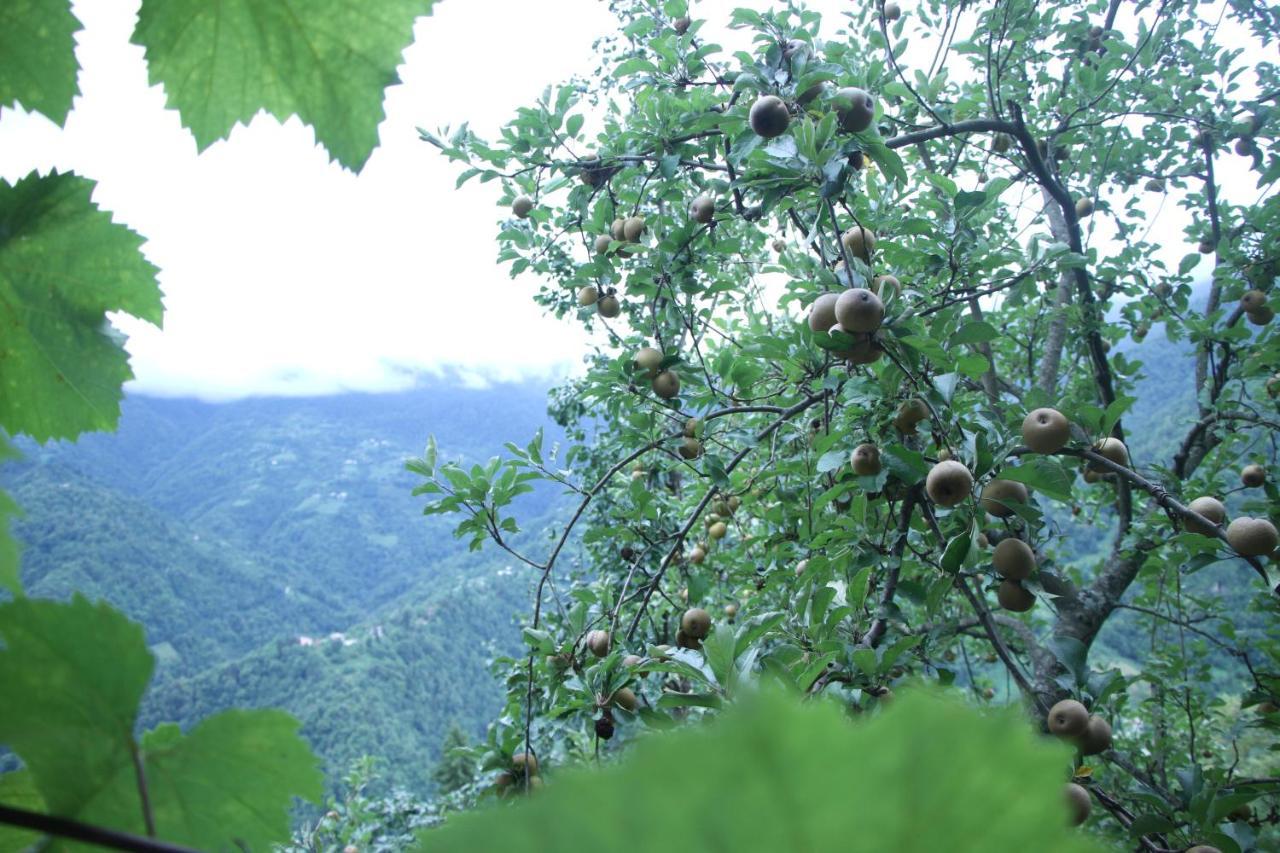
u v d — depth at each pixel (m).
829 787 0.16
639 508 4.48
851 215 3.29
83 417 0.82
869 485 3.06
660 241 4.44
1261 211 5.44
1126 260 5.86
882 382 3.00
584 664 3.62
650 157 4.27
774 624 2.59
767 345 3.92
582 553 7.61
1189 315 5.62
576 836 0.16
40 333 0.79
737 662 1.99
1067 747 0.18
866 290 2.75
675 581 6.30
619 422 6.52
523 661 3.82
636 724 3.06
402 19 0.72
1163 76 5.96
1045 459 2.58
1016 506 2.65
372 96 0.74
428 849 0.16
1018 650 6.48
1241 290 5.48
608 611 3.83
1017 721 0.19
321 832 7.10
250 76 0.73
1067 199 5.23
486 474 3.90
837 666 2.69
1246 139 5.71
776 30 3.34
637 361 4.25
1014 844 0.17
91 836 0.38
